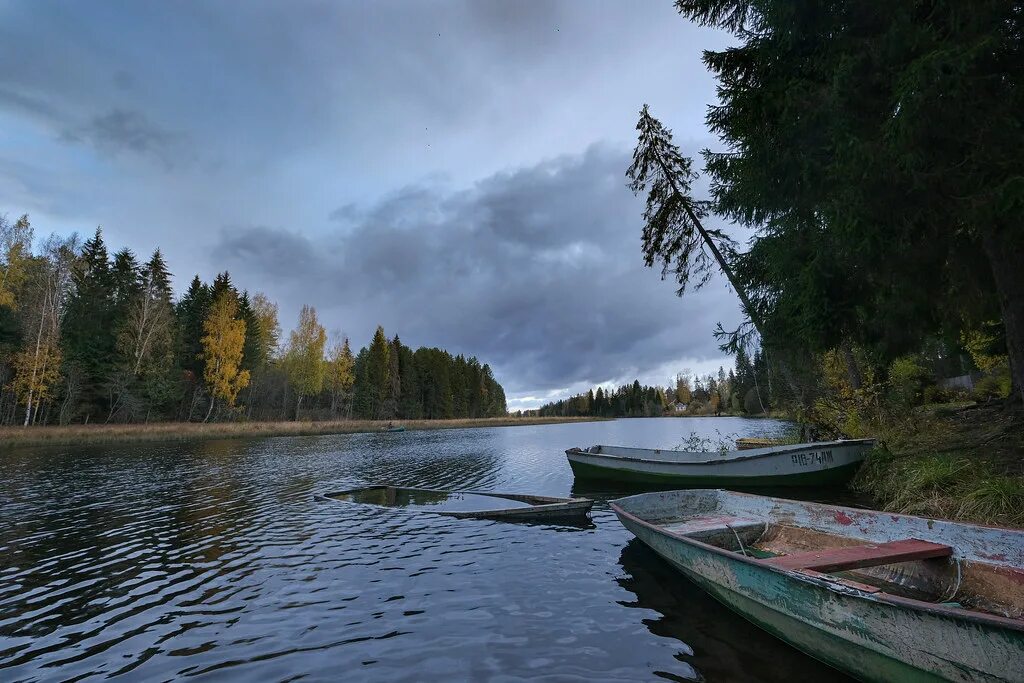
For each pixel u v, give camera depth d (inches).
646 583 272.8
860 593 149.6
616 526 422.3
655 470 600.1
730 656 185.0
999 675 120.6
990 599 183.6
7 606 256.4
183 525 437.4
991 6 249.4
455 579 289.1
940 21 283.0
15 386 1466.5
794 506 284.4
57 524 442.6
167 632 222.1
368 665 187.2
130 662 194.9
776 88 354.3
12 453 1070.4
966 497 320.8
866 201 284.7
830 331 371.9
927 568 208.7
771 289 475.8
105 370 1753.2
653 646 196.2
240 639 213.3
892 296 377.1
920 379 890.7
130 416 1815.9
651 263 753.0
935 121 254.5
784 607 180.5
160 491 619.5
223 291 2304.4
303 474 793.6
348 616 236.4
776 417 2785.4
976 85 255.6
